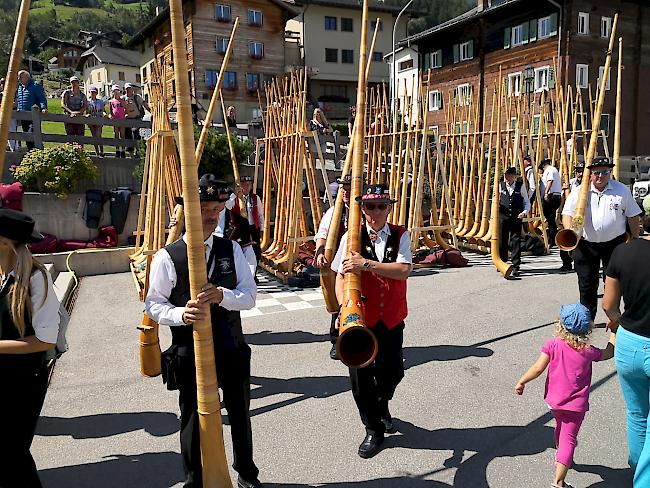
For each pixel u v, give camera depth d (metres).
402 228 3.54
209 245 2.94
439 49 31.02
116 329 6.55
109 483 3.36
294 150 8.70
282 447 3.72
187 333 2.88
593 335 5.65
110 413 4.33
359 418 4.12
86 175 10.79
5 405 2.61
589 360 3.10
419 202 9.59
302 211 9.34
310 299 7.71
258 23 30.50
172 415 4.27
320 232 5.11
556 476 3.11
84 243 10.46
